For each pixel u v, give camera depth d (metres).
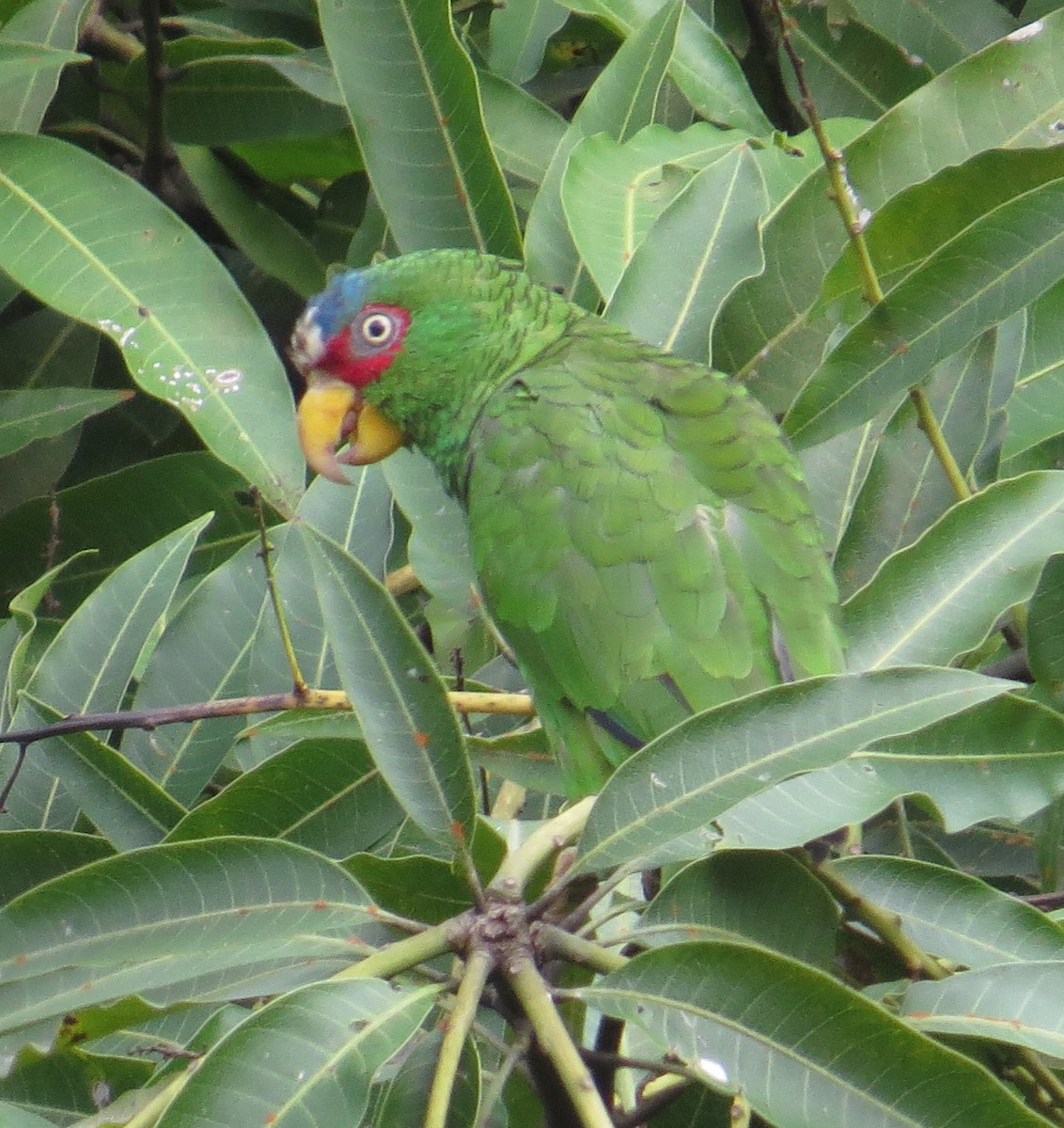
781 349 7.18
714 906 4.94
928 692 4.48
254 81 8.33
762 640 6.31
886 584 5.89
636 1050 5.97
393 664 4.68
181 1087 3.84
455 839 4.50
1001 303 6.00
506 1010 4.54
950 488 6.55
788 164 7.61
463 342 7.43
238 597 6.44
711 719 4.62
